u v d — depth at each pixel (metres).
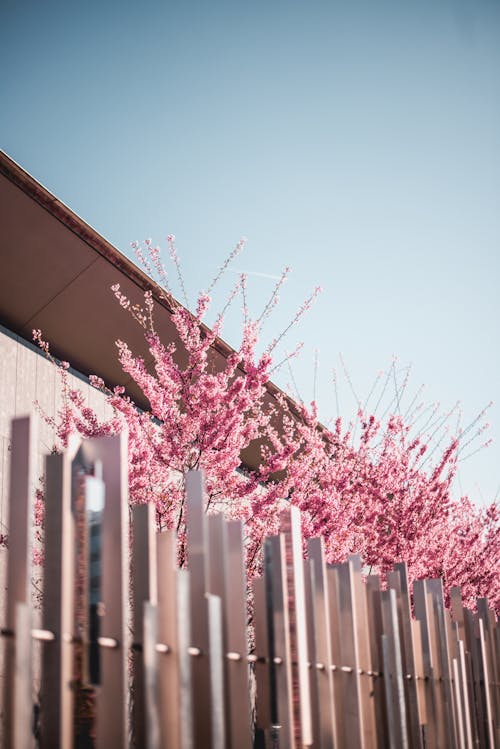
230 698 4.46
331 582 5.88
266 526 8.38
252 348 8.54
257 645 5.00
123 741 3.38
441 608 7.94
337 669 5.72
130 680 6.48
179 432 8.15
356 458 11.61
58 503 3.42
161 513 7.89
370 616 6.55
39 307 9.16
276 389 12.66
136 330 10.23
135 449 7.93
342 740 5.65
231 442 8.29
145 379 8.27
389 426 12.42
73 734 3.42
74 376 10.10
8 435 8.66
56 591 3.33
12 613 3.11
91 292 9.47
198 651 4.09
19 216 8.39
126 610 3.54
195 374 8.38
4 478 8.39
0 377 8.72
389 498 12.55
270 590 5.03
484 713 8.97
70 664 3.32
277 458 8.52
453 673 8.17
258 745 5.77
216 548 4.52
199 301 8.69
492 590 15.77
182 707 3.72
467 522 14.92
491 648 9.82
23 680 2.98
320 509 9.07
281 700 4.81
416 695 6.98
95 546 3.60
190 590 4.20
